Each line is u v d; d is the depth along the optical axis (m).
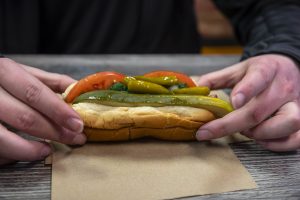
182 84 0.36
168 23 0.73
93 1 0.68
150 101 0.33
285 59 0.40
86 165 0.31
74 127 0.30
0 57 0.34
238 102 0.31
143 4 0.71
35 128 0.31
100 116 0.33
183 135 0.34
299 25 0.49
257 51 0.44
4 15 0.66
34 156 0.30
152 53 0.73
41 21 0.68
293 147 0.33
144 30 0.73
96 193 0.27
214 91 0.42
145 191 0.28
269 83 0.35
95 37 0.70
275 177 0.30
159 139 0.35
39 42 0.69
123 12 0.71
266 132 0.33
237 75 0.39
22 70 0.32
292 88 0.37
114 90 0.34
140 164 0.31
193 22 0.76
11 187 0.28
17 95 0.31
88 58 0.53
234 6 0.62
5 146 0.29
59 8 0.68
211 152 0.33
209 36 0.96
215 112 0.34
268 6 0.56
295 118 0.33
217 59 0.55
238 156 0.33
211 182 0.29
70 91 0.35
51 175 0.30
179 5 0.74
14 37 0.67
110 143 0.34
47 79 0.39
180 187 0.28
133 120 0.33
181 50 0.75
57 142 0.34
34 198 0.27
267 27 0.51
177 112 0.34
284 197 0.28
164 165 0.31
